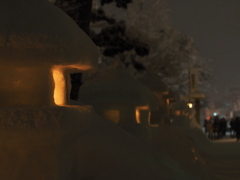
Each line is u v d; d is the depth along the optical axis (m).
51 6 2.32
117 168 3.31
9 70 2.18
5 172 2.21
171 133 7.56
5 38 2.01
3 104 2.18
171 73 29.20
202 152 12.60
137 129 5.74
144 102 6.03
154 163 3.84
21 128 2.03
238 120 23.33
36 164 2.22
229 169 10.36
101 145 3.45
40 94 2.24
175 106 15.05
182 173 4.50
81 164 3.29
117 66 6.34
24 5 2.14
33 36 2.04
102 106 5.89
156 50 28.03
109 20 15.06
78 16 10.66
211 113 96.62
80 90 6.13
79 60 2.31
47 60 2.12
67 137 2.26
